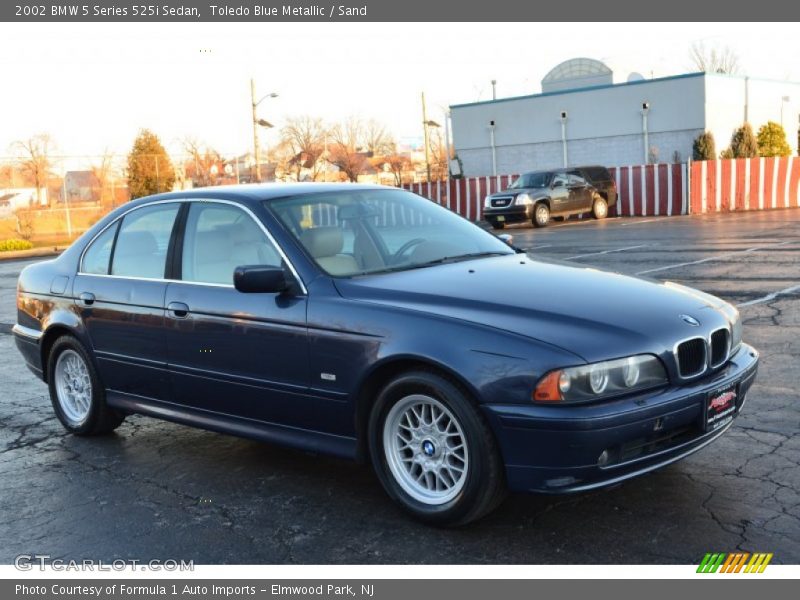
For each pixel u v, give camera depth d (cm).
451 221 529
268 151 4588
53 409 652
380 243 473
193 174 4275
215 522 424
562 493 357
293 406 440
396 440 409
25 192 4162
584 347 358
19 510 456
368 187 527
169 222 518
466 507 378
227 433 483
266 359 445
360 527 406
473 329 375
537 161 3775
